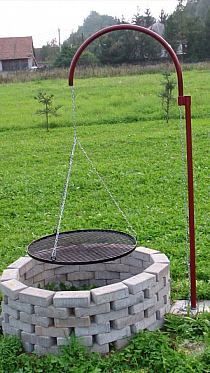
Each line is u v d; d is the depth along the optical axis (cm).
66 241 406
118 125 1337
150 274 354
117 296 333
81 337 330
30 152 1062
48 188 768
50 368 317
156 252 397
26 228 598
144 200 680
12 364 325
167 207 645
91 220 607
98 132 1245
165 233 550
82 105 1612
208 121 1280
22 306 339
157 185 748
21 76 2541
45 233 576
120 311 335
